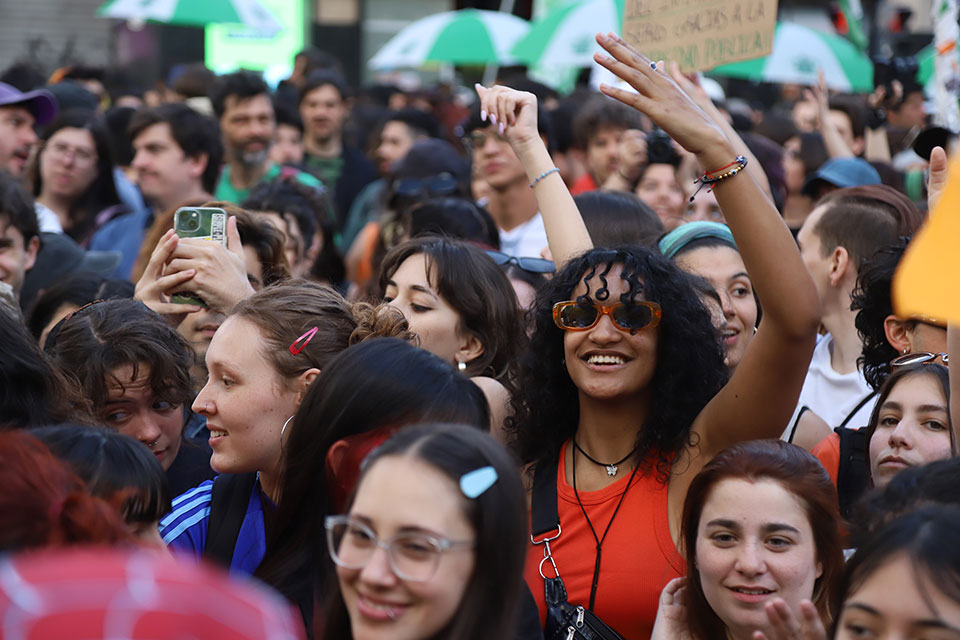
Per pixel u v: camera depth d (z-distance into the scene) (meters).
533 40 11.18
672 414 3.16
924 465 2.50
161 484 2.56
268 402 2.97
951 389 2.95
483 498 2.08
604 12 10.84
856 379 4.30
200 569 1.29
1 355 3.03
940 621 1.98
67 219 7.09
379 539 2.04
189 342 3.76
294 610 2.61
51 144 6.96
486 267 3.90
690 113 2.96
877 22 14.67
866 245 4.42
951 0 5.66
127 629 1.16
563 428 3.37
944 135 4.12
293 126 8.98
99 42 18.36
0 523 1.86
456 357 3.85
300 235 5.76
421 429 2.16
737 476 2.78
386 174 9.09
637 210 4.70
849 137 8.37
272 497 3.03
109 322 3.47
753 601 2.72
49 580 1.17
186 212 3.97
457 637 2.05
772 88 15.59
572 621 2.99
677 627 2.86
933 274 1.47
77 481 2.05
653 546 3.07
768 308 2.94
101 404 3.39
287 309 3.05
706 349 3.19
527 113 4.30
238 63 17.08
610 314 3.15
